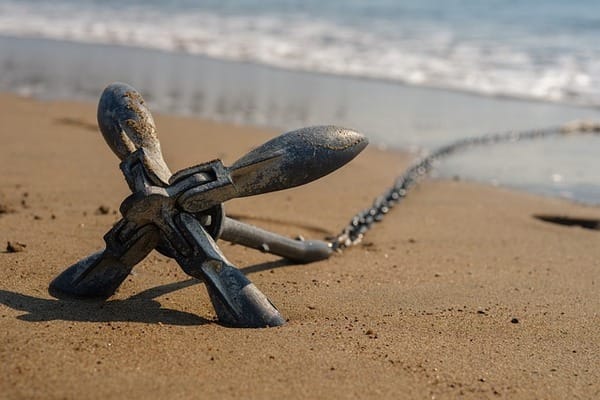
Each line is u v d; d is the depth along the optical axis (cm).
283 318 396
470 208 723
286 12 2152
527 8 2169
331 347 367
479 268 542
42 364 326
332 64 1534
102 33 1859
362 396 321
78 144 862
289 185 402
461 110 1195
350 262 538
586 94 1312
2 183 685
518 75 1438
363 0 2336
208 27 1934
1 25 1931
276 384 325
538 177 861
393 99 1256
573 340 406
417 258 559
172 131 990
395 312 434
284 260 527
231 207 669
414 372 348
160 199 380
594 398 336
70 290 409
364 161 895
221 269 388
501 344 394
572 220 704
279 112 1134
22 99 1143
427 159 911
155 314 396
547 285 508
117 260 400
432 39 1761
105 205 628
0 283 423
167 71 1440
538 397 335
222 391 316
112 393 308
